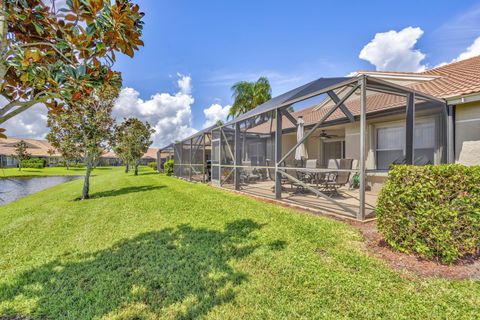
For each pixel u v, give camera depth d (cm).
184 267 302
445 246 279
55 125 950
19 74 190
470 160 608
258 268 290
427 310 207
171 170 2055
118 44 196
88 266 317
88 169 925
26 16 179
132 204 707
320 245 348
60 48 185
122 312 225
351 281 252
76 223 533
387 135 840
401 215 310
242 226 450
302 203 632
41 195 1147
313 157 1220
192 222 491
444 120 662
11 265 330
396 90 540
